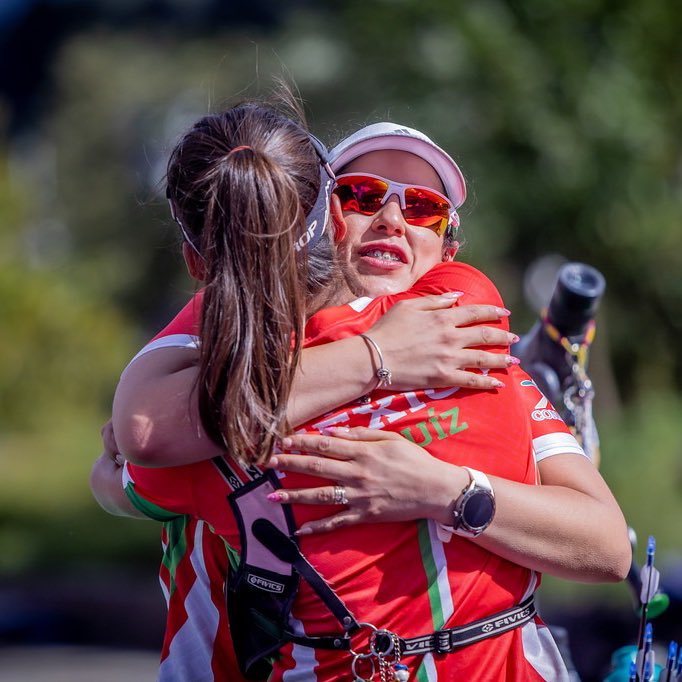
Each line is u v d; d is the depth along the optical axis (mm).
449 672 7594
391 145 9094
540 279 48875
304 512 7676
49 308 72625
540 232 49156
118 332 76438
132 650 42812
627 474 46938
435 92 46875
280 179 7602
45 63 115875
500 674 7758
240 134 7902
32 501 61562
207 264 7586
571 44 46344
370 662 7586
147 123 91250
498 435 7969
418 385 7848
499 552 7758
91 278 82750
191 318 8211
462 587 7676
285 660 7875
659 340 54969
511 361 8039
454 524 7602
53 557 52406
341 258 9023
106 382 75188
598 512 8031
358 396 7805
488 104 46188
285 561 7695
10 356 71312
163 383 7840
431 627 7598
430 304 8180
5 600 47312
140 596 46094
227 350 7395
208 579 8523
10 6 117438
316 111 50188
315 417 7754
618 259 50875
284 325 7508
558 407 11141
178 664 8672
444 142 46375
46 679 35938
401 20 47562
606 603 34844
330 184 8250
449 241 9719
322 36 52938
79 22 112938
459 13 46562
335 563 7629
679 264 51531
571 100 46281
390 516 7590
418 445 7812
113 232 87750
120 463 8953
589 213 47875
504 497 7719
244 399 7375
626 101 46188
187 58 93812
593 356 53781
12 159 85750
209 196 7695
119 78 95188
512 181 46688
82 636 45719
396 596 7605
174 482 8070
